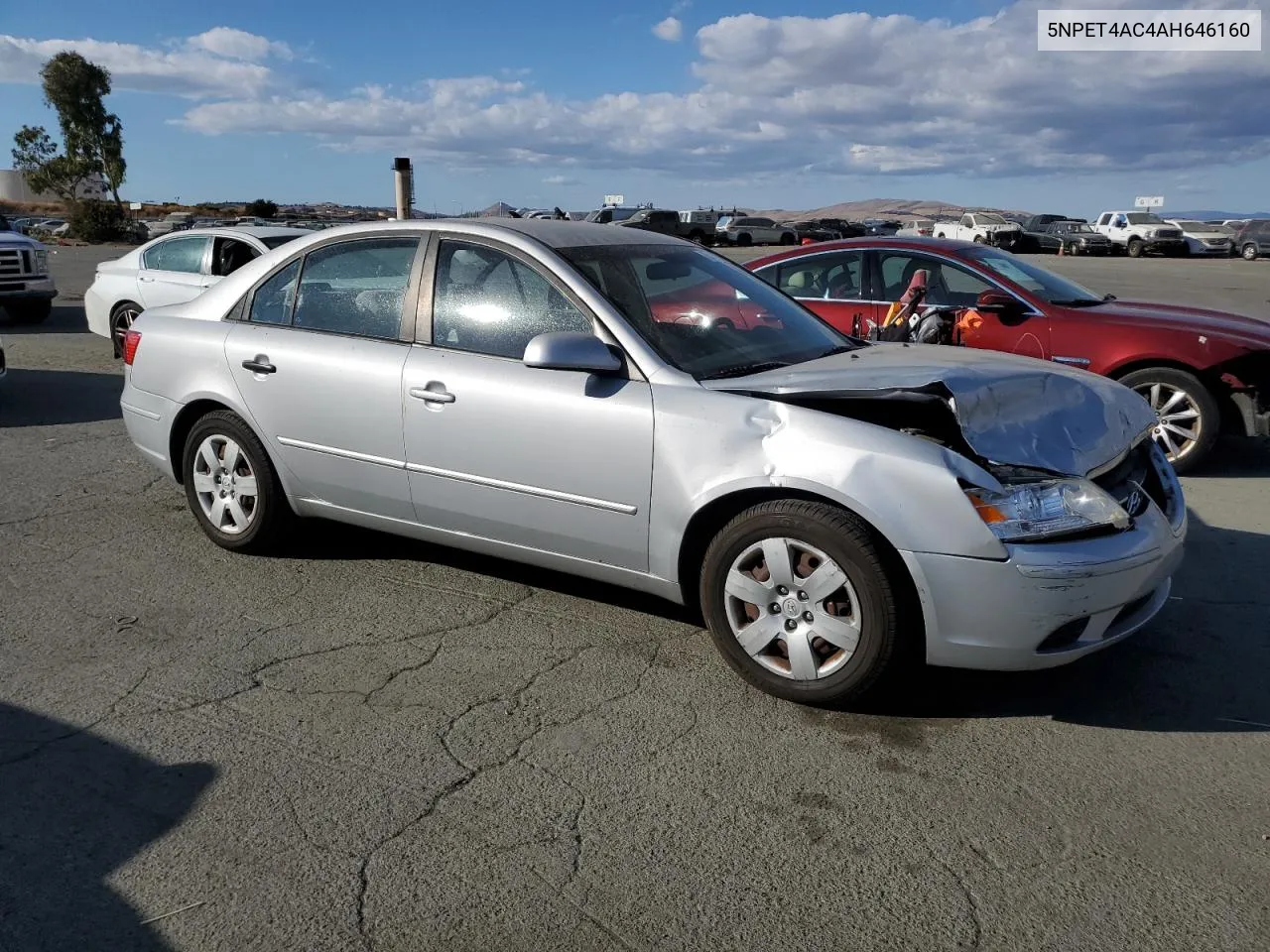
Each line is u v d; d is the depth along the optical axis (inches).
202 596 178.5
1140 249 1577.3
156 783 121.3
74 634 162.9
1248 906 101.3
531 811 116.6
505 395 157.5
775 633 140.4
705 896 102.6
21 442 291.9
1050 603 127.4
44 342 510.3
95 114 2090.3
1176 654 158.9
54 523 218.2
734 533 140.8
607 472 149.7
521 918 99.3
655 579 151.9
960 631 130.0
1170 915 100.0
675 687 146.9
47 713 137.8
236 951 94.8
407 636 163.3
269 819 114.6
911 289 274.4
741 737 133.5
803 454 135.1
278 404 182.7
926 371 147.9
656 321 158.1
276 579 186.4
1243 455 287.7
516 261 162.9
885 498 129.6
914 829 113.9
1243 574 192.5
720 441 140.8
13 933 96.3
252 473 190.2
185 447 200.2
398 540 207.5
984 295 275.4
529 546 162.9
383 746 130.5
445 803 118.0
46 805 116.6
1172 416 261.6
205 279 408.8
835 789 121.7
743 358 160.4
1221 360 252.1
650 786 122.0
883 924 98.7
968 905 101.4
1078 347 266.4
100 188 2135.8
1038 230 1839.3
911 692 146.4
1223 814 117.1
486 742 131.7
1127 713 140.6
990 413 138.6
